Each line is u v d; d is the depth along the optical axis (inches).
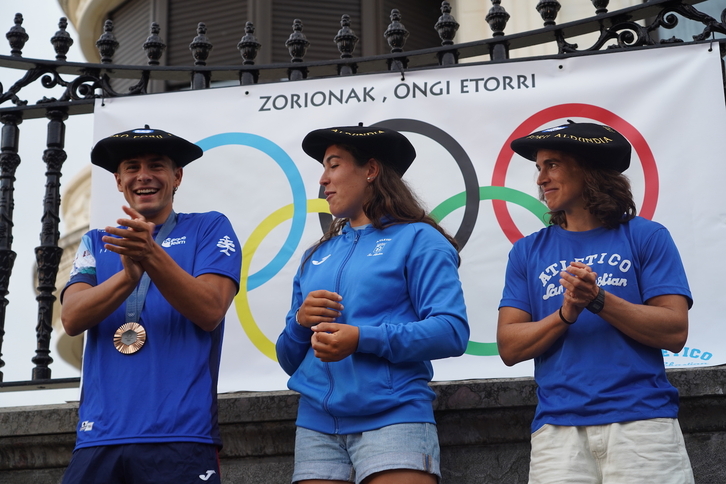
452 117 169.8
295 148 173.2
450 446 145.3
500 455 143.9
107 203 175.2
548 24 175.3
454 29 177.9
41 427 152.8
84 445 117.2
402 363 117.9
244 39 183.6
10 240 177.3
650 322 116.1
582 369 118.5
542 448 118.6
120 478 115.4
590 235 128.3
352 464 117.0
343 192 129.9
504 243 163.3
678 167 159.5
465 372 157.5
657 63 165.2
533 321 129.0
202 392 120.6
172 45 378.9
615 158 128.9
